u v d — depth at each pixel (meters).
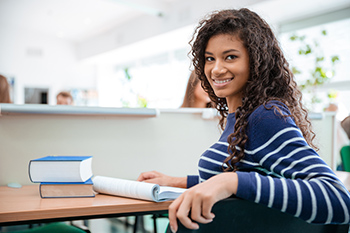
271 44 0.89
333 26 5.09
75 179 0.95
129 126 1.52
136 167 1.54
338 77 5.00
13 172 1.28
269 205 0.62
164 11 6.68
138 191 0.89
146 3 6.42
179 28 6.43
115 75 10.56
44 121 1.34
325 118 2.22
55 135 1.36
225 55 0.87
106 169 1.47
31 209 0.78
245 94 0.86
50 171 0.95
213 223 0.60
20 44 9.18
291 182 0.63
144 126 1.56
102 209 0.82
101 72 10.47
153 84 8.95
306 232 0.67
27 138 1.31
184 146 1.67
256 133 0.75
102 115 1.43
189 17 6.16
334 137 2.25
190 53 1.01
